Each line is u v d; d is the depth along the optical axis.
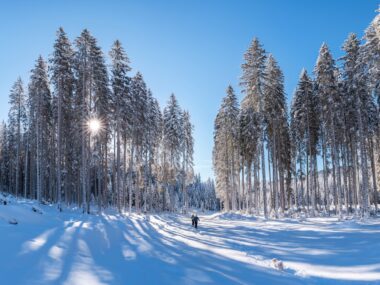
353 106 32.84
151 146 48.62
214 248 15.18
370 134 36.94
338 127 36.03
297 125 40.41
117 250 12.77
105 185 38.12
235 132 46.88
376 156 42.72
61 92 32.12
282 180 40.97
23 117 47.53
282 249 15.91
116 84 34.81
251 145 42.53
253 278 9.53
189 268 10.10
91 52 32.19
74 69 32.56
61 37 31.69
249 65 34.03
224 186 53.62
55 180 49.62
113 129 38.12
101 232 16.72
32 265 8.42
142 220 27.23
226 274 9.69
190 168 56.91
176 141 52.19
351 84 30.66
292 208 43.69
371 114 35.41
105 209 37.81
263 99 33.78
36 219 18.91
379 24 22.78
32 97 41.28
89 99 32.53
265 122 35.81
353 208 39.62
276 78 37.12
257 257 13.46
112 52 35.25
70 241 12.79
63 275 7.89
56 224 18.80
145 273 8.98
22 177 64.75
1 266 7.90
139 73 41.69
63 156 42.91
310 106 38.94
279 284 9.11
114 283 7.68
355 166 39.25
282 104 36.22
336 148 34.66
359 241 17.03
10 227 13.73
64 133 38.53
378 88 24.97
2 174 64.19
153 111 48.91
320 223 27.06
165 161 53.75
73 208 36.22
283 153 43.72
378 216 30.20
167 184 57.19
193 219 26.59
